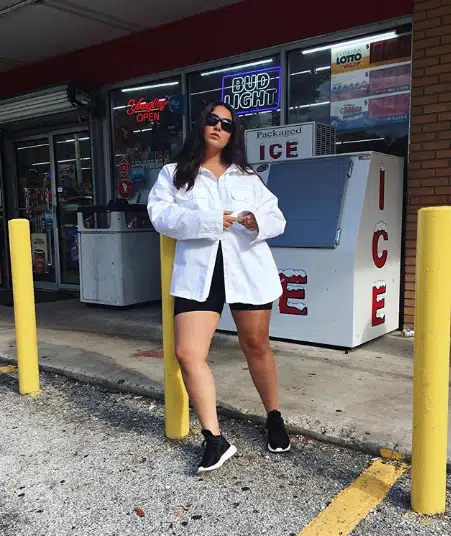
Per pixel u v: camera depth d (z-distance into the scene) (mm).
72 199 7871
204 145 2506
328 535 2051
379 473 2473
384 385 3453
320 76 5246
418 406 2105
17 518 2248
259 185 2574
